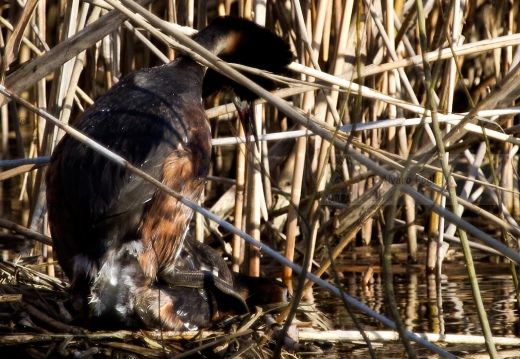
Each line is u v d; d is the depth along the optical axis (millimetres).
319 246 11492
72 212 7273
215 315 7906
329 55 11336
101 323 7422
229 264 11320
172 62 8898
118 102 7793
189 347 7473
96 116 7707
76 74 9727
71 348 7199
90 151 7320
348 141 5809
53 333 7344
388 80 11156
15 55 8000
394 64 9305
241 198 10289
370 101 11227
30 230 9523
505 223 6805
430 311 8914
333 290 6812
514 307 9023
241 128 10117
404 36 10805
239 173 10250
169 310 7551
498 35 13469
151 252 7410
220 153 13602
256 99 9867
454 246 12281
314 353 7555
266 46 9586
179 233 7621
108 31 8391
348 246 12141
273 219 12039
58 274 10578
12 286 8336
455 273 10984
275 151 12422
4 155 13336
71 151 7406
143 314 7426
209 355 7352
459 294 9711
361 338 7820
